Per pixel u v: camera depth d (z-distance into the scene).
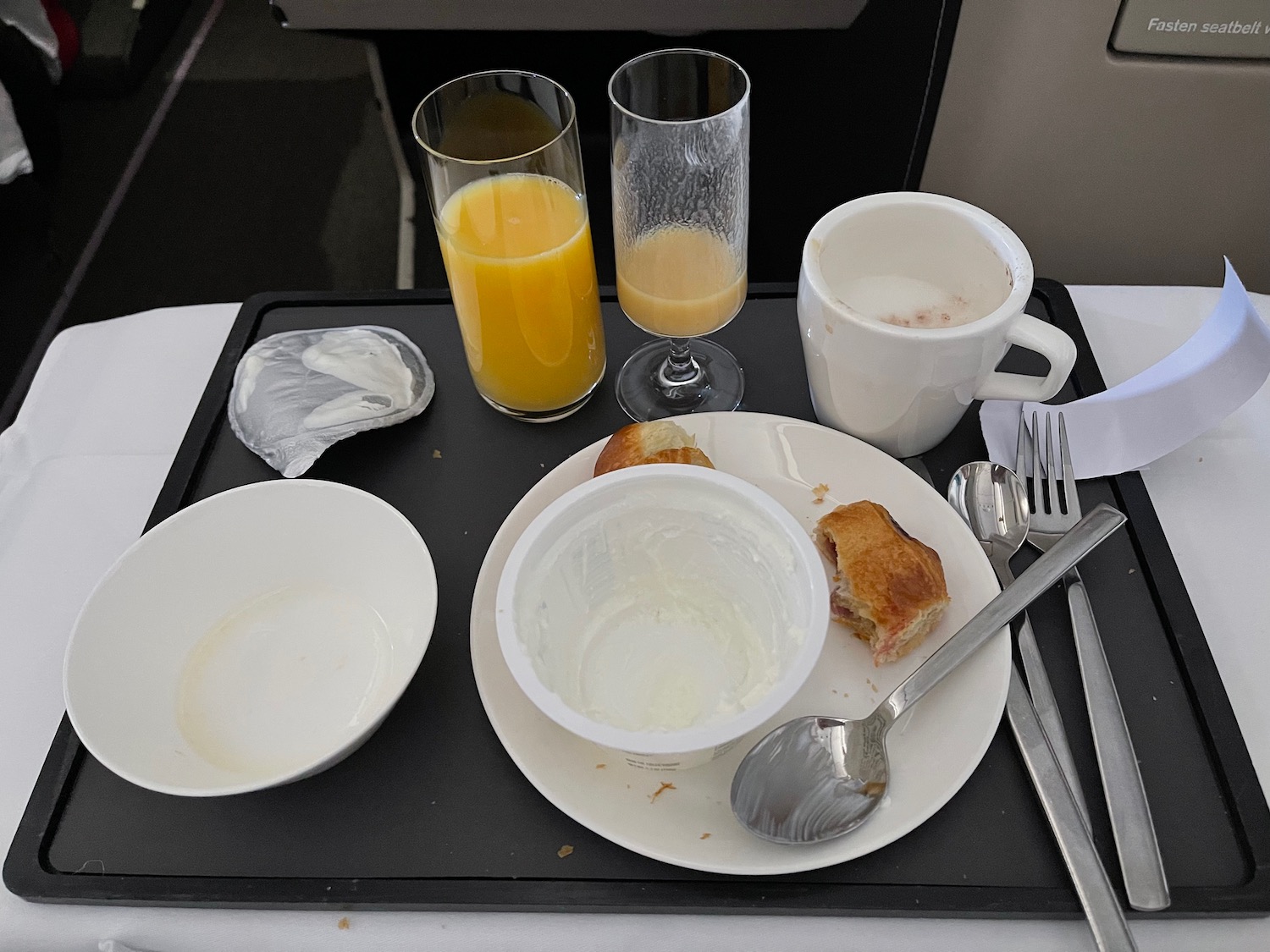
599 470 0.59
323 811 0.50
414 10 1.03
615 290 0.81
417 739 0.52
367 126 1.94
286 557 0.59
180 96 2.04
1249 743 0.51
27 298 1.61
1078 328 0.72
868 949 0.45
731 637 0.56
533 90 0.61
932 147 1.03
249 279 1.62
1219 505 0.62
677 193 0.61
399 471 0.67
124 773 0.45
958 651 0.51
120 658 0.52
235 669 0.55
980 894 0.45
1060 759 0.49
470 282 0.61
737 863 0.44
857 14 1.00
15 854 0.48
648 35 1.14
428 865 0.48
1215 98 0.91
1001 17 0.89
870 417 0.63
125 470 0.68
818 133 1.16
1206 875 0.46
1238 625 0.56
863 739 0.49
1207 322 0.63
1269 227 1.03
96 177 1.86
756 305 0.78
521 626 0.47
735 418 0.64
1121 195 1.03
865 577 0.53
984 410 0.67
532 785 0.50
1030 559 0.59
